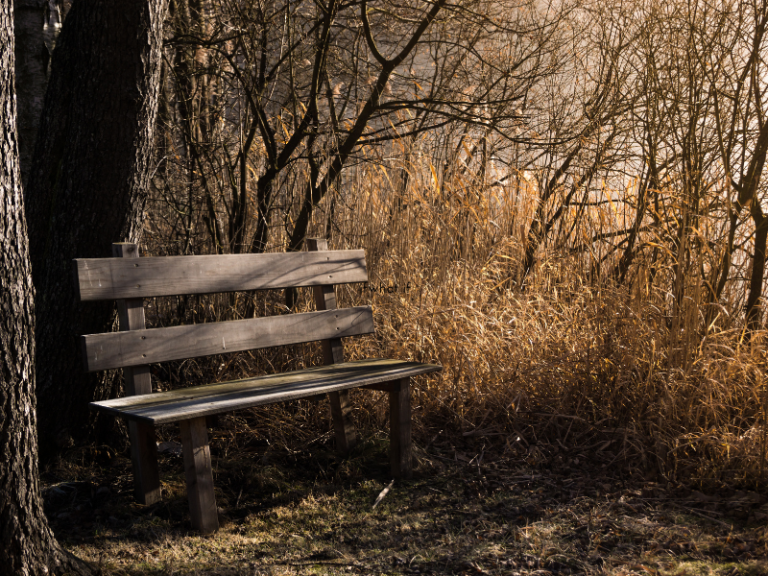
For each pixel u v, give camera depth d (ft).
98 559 7.97
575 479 10.90
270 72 15.31
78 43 10.36
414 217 16.20
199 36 15.74
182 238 15.60
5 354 6.33
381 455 11.71
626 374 12.44
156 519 9.03
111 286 9.16
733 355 11.87
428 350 14.01
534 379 13.29
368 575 7.91
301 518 9.46
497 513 9.76
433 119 16.21
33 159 11.15
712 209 13.80
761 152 13.09
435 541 8.85
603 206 15.85
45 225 11.15
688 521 9.32
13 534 6.49
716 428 11.05
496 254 16.29
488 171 17.66
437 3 14.15
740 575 7.71
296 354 14.15
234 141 16.70
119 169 10.52
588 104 16.85
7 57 6.38
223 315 14.64
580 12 16.96
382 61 14.53
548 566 8.14
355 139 14.76
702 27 13.64
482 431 12.57
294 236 15.17
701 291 12.69
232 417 12.70
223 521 9.24
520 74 16.57
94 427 10.96
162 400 8.89
